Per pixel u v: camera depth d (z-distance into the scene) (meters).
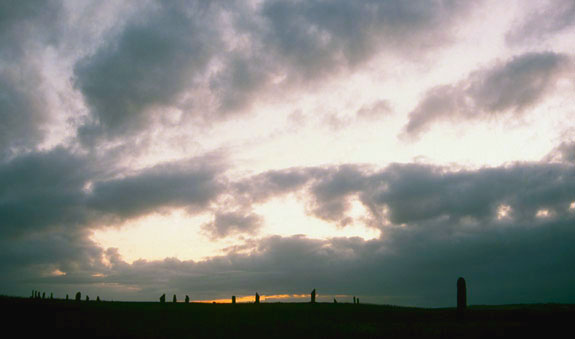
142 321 49.16
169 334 37.56
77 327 42.28
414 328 40.88
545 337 34.28
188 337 35.72
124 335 36.88
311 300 86.75
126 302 85.81
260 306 76.81
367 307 73.12
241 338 35.06
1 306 62.00
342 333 37.78
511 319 46.59
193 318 53.53
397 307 73.12
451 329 39.56
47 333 38.03
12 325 43.81
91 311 61.28
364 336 35.78
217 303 86.56
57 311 59.41
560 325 39.75
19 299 75.19
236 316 57.19
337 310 66.44
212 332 39.00
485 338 34.12
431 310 64.62
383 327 42.34
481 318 48.75
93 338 35.38
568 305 63.69
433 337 34.97
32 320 48.72
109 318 52.31
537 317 46.34
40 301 73.62
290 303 85.19
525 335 35.09
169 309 68.38
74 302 78.06
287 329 41.12
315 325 44.84
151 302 87.81
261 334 37.50
